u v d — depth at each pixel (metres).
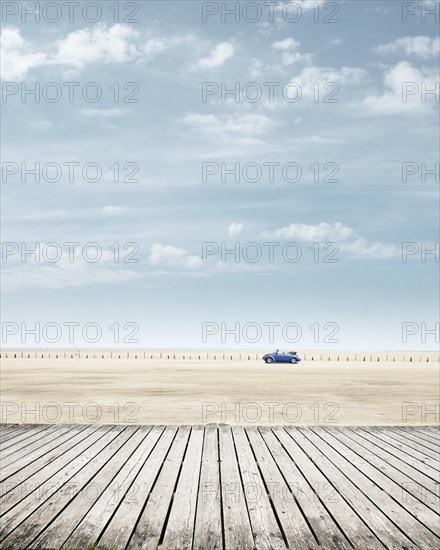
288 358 49.47
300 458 6.42
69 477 5.48
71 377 30.38
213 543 3.84
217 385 25.02
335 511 4.48
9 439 7.54
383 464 6.14
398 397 20.33
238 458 6.39
